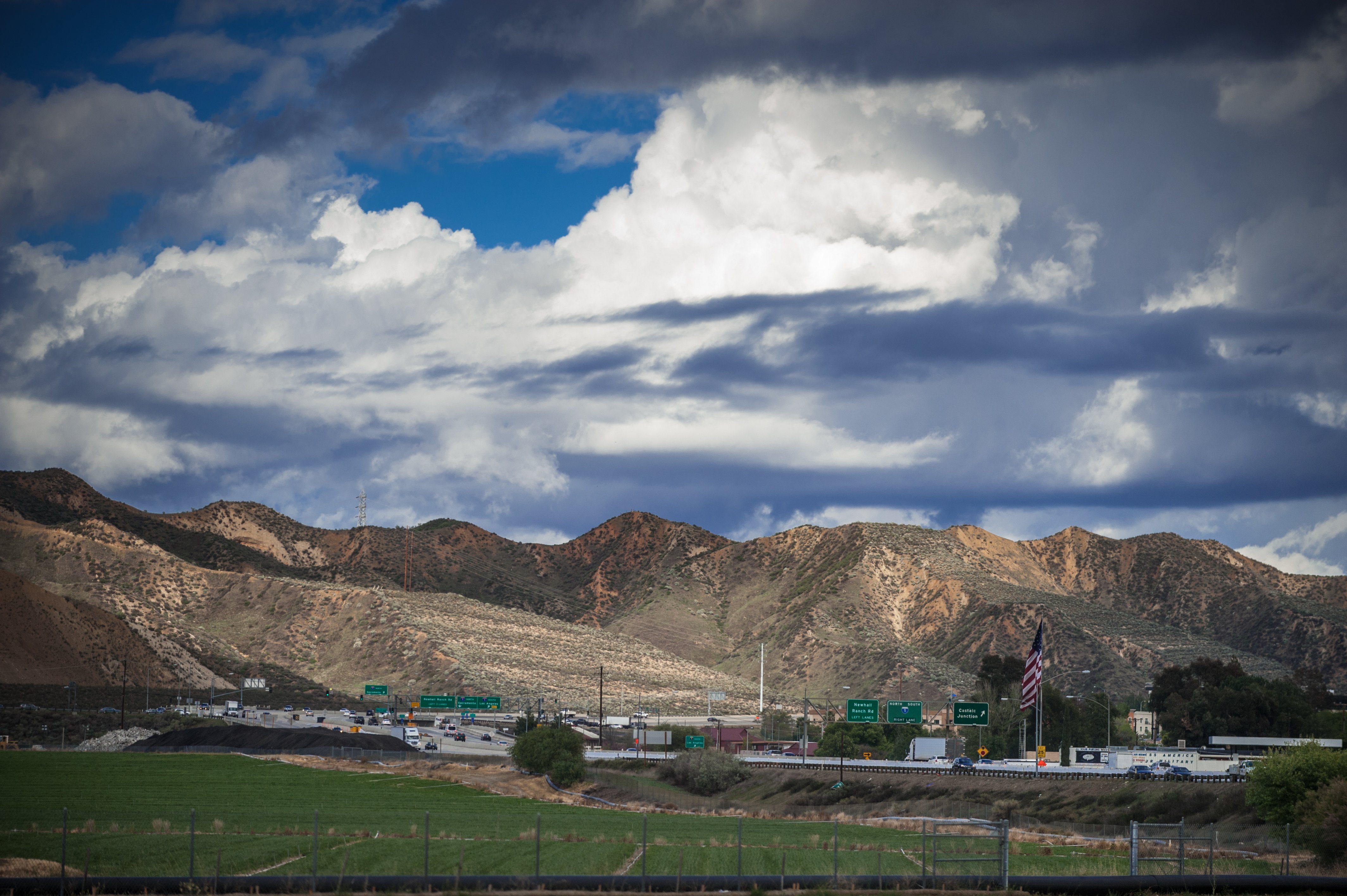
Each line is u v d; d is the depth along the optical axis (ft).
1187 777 408.87
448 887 171.63
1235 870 219.82
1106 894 183.93
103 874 186.39
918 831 319.68
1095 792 392.27
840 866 212.23
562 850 229.45
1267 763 280.72
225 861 204.64
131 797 359.66
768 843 258.78
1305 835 236.22
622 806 409.49
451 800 387.96
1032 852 248.52
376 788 423.23
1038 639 410.72
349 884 169.78
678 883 176.35
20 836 241.35
